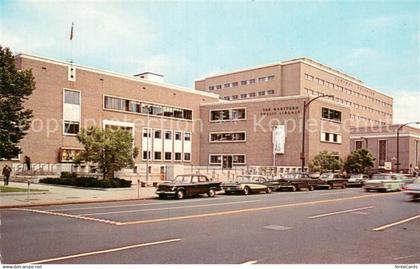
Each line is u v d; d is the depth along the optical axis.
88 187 30.69
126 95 56.88
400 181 34.25
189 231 11.95
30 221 13.85
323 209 18.56
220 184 27.89
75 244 9.88
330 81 84.69
